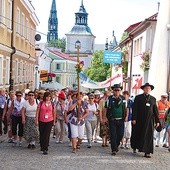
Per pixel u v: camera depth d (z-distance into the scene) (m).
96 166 10.43
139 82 30.19
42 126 12.26
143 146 12.08
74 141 12.61
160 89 19.95
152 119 12.25
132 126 12.50
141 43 36.03
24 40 33.72
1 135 16.56
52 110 12.41
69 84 121.31
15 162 10.70
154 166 10.71
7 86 26.52
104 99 14.43
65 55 123.44
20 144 13.66
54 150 12.99
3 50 24.88
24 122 13.14
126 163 11.02
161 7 20.38
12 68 28.14
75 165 10.48
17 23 29.47
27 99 13.61
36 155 11.91
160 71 20.05
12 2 26.94
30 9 35.09
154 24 32.12
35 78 48.34
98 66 78.25
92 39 138.62
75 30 139.00
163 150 13.68
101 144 14.84
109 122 12.52
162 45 20.20
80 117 12.76
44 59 65.81
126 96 14.02
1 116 16.56
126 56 43.00
